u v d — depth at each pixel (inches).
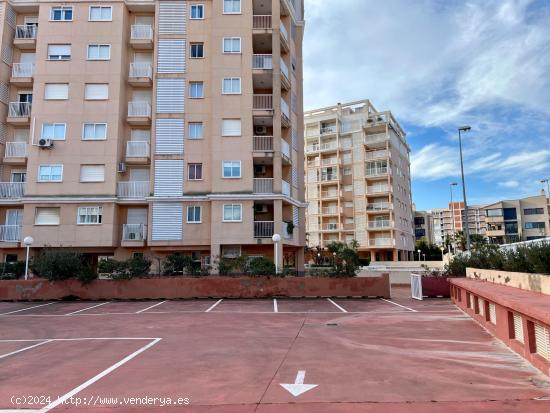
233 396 243.4
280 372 295.7
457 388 252.5
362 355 347.3
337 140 2679.6
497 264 576.7
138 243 1080.2
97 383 273.9
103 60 1141.7
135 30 1187.9
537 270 407.5
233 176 1074.1
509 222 3713.1
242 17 1130.0
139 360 339.0
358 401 231.3
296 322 543.8
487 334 434.3
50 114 1123.3
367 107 2699.3
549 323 249.3
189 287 856.3
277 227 1056.8
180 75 1131.9
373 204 2559.1
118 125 1123.3
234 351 369.7
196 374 293.3
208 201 1086.4
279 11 1149.1
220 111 1096.2
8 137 1174.3
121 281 860.0
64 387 265.7
